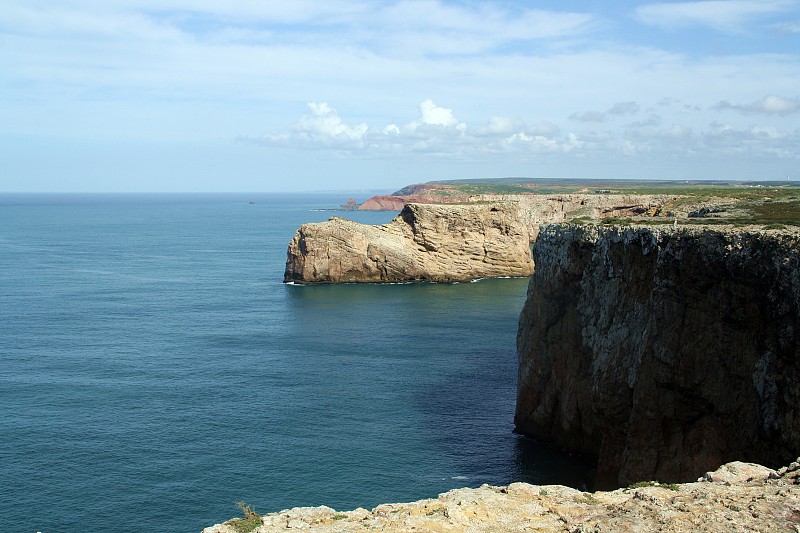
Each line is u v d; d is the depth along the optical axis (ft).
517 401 182.19
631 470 126.21
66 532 125.29
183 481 145.89
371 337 285.23
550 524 66.39
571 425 162.50
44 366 232.53
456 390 211.61
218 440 168.55
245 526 69.15
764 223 149.07
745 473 77.87
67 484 143.74
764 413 100.22
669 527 62.13
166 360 244.01
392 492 142.00
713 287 115.03
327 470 152.25
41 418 181.47
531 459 159.63
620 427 137.80
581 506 70.74
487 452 163.94
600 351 144.56
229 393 206.08
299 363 242.17
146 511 132.98
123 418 183.01
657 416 124.06
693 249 119.03
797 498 66.64
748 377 106.52
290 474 150.00
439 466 155.33
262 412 189.47
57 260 557.74
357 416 187.32
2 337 276.00
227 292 408.87
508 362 244.42
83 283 433.89
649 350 125.70
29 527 126.82
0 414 183.93
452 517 68.23
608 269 147.13
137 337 280.72
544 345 173.06
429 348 265.34
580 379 159.63
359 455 160.66
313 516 71.31
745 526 61.05
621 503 70.59
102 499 137.49
